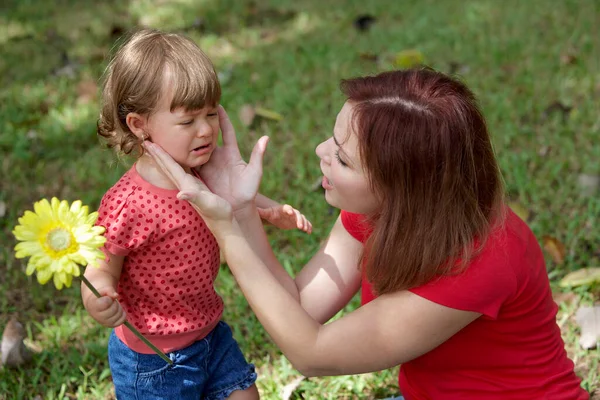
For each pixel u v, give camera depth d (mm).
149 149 1874
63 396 2611
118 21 5488
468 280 1805
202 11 5555
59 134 4039
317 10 5555
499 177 1889
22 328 2805
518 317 1901
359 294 2996
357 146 1798
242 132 3996
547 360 1971
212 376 2150
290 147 3906
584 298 2918
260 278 1891
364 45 4875
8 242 3352
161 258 1938
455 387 1997
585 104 4078
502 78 4410
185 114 1853
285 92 4324
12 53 4961
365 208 1894
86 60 4883
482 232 1824
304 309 2100
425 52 4719
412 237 1787
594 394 2531
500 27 5027
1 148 3969
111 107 1934
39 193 3643
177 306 1997
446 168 1754
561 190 3473
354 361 1899
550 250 3092
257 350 2793
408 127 1744
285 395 2535
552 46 4703
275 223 2150
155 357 2018
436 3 5527
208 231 1973
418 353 1889
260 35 5164
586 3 5273
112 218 1889
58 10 5766
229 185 2035
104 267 1891
